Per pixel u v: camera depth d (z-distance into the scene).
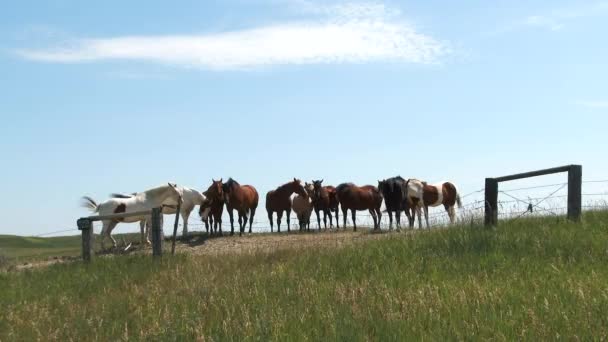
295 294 8.58
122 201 20.62
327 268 10.58
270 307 7.72
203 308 8.10
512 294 7.33
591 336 5.64
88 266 14.12
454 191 27.36
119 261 14.46
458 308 6.86
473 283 7.98
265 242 20.28
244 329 6.75
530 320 6.24
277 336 6.34
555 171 12.43
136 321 7.92
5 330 8.14
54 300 10.36
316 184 28.77
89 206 20.70
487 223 13.08
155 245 14.96
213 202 24.20
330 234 22.86
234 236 23.50
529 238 10.76
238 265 12.62
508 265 9.26
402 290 8.02
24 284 12.34
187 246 20.72
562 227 11.51
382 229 24.20
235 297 8.54
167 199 21.23
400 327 6.32
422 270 9.66
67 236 34.28
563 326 5.98
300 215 29.44
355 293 8.06
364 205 25.56
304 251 13.06
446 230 12.99
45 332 7.86
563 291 7.21
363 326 6.48
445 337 5.97
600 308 6.36
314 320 6.94
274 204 28.17
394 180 23.09
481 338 5.82
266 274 10.66
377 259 10.89
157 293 9.88
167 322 7.31
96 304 9.57
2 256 17.47
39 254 22.66
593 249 9.64
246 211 25.77
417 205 25.45
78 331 7.76
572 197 12.19
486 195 13.25
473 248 10.68
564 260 9.26
